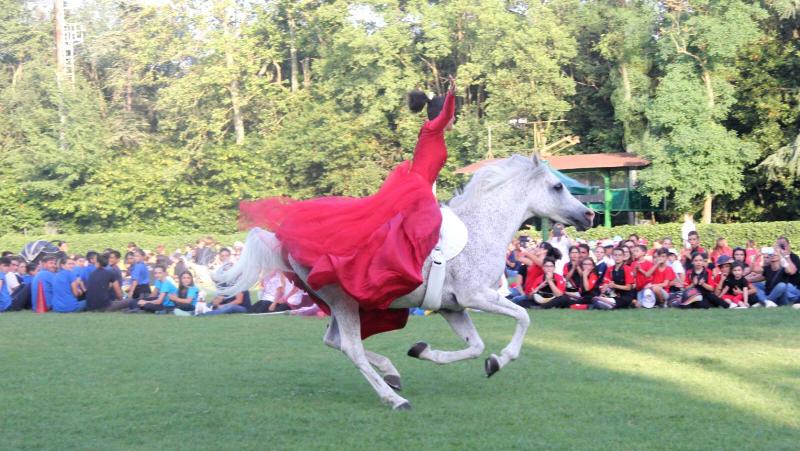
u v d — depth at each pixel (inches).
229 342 445.7
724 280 591.8
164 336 474.9
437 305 288.5
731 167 1314.0
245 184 1494.8
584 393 297.0
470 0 1515.7
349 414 266.5
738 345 407.2
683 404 276.4
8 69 2036.2
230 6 1611.7
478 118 1605.6
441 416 262.4
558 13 1673.2
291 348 421.7
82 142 1512.1
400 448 224.7
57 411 273.9
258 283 303.3
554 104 1456.7
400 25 1512.1
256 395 298.5
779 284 595.2
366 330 303.9
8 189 1503.4
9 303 664.4
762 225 1141.1
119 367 362.9
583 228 318.7
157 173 1476.4
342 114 1530.5
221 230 1488.7
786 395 289.0
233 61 1596.9
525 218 312.0
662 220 1549.0
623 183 1480.1
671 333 454.3
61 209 1483.8
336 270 273.3
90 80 1998.0
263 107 1695.4
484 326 499.2
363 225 281.0
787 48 1357.0
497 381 323.0
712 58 1311.5
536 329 480.4
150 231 1498.5
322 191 1558.8
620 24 1486.2
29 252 842.8
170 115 1724.9
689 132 1285.7
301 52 1843.0
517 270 706.2
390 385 301.4
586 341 429.4
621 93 1483.8
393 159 1568.7
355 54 1504.7
